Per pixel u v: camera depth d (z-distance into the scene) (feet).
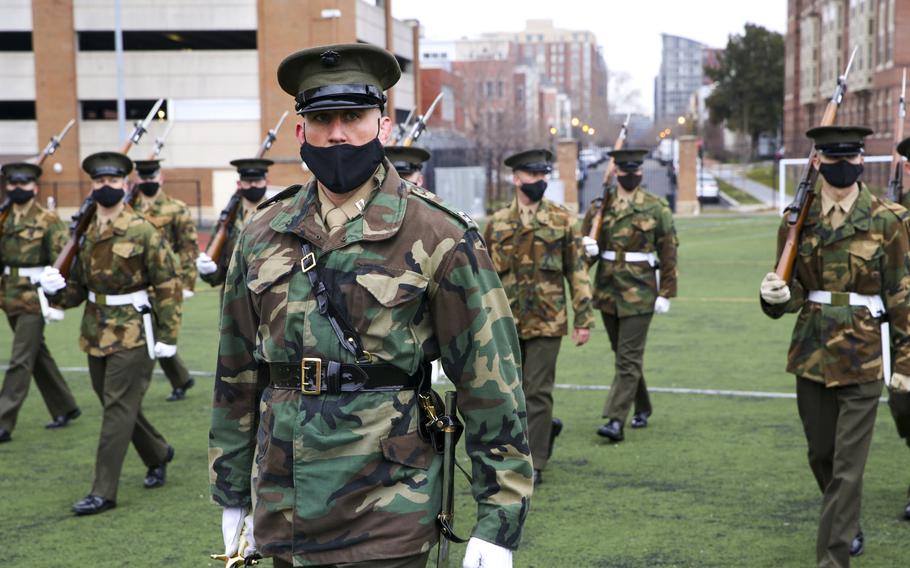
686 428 26.53
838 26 191.72
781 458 23.44
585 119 430.61
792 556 17.21
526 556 17.34
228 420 10.49
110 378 20.34
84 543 18.39
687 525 18.88
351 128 9.72
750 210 157.17
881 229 16.37
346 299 9.62
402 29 157.17
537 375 21.84
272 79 130.72
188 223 33.09
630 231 25.93
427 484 9.74
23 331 26.43
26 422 28.43
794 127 232.53
